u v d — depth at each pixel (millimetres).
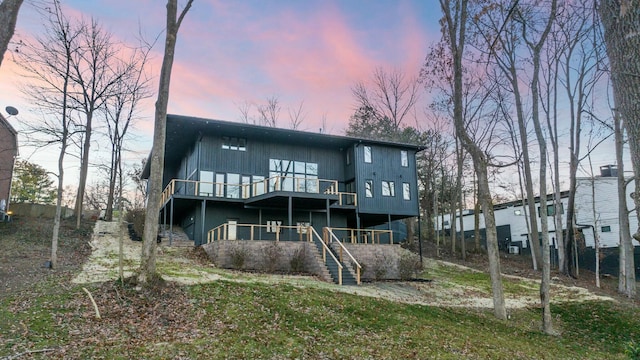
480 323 13992
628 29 4422
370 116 41781
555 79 27844
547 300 14500
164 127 12539
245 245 19406
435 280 21766
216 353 8406
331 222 27109
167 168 32250
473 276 24406
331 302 13164
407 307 14258
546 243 14914
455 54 16125
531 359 10891
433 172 38812
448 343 10977
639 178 4324
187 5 13000
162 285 12023
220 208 24328
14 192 41625
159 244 22266
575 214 32375
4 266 14180
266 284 14234
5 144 25141
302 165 27141
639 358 5723
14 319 8961
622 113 4578
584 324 16359
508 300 19109
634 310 18328
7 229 21156
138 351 8023
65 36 20516
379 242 29188
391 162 28297
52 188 45719
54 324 8898
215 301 11703
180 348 8398
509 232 40250
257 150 25969
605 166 35188
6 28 6453
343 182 28297
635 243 31391
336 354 9234
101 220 28844
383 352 9688
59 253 17500
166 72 12547
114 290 11375
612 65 4660
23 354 7316
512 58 24188
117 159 30406
